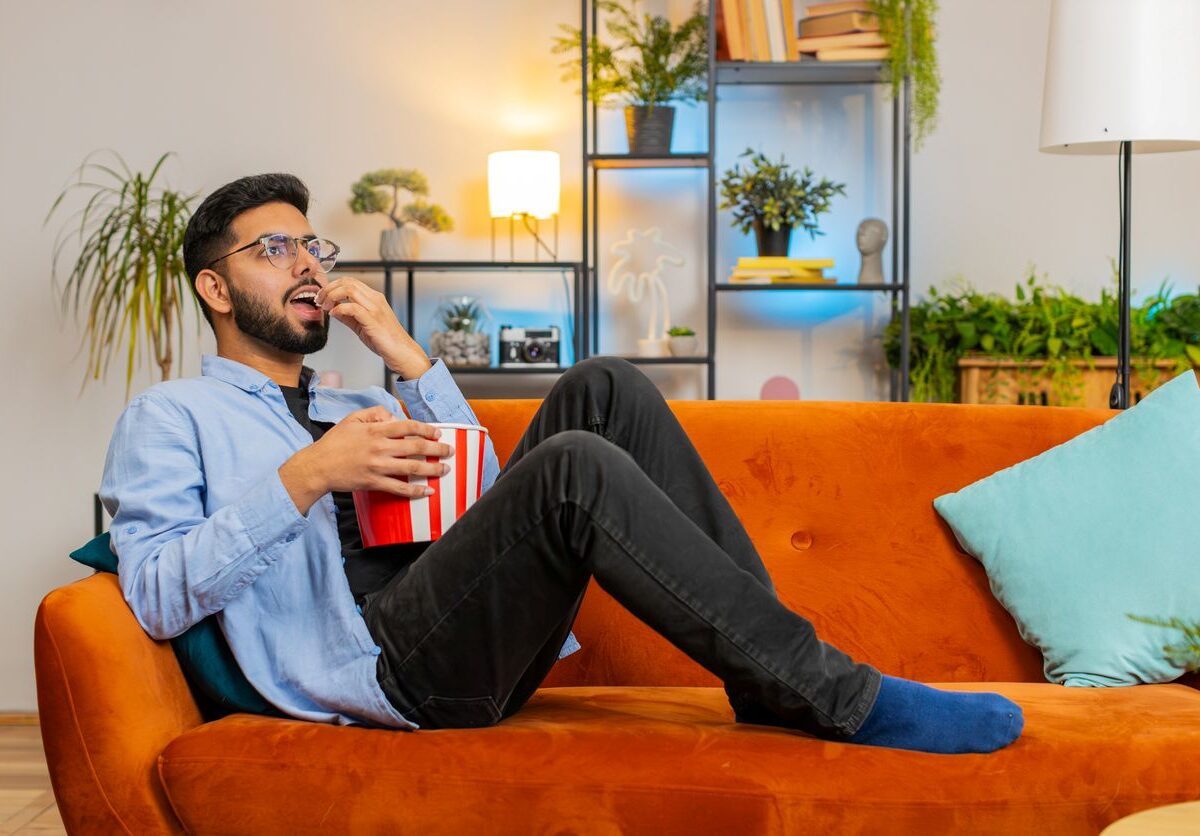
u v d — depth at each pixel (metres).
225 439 1.56
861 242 3.52
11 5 3.66
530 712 1.55
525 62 3.74
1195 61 2.16
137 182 3.24
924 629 1.86
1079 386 3.25
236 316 1.69
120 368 3.62
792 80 3.65
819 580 1.88
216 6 3.70
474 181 3.75
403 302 3.80
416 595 1.41
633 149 3.56
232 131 3.71
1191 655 1.67
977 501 1.86
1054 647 1.76
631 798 1.33
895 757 1.34
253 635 1.48
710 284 3.44
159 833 1.36
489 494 1.38
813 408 1.97
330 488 1.41
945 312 3.48
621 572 1.33
